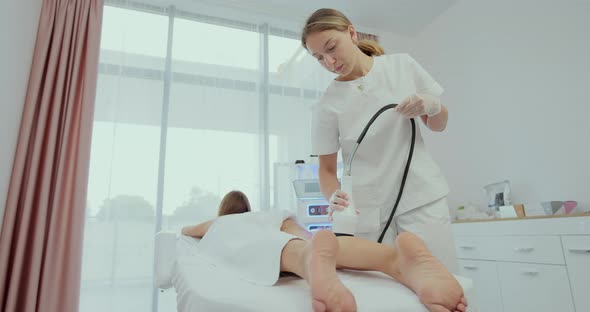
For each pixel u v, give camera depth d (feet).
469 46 8.86
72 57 6.93
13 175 6.05
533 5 7.44
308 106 9.02
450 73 9.39
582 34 6.55
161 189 7.48
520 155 7.45
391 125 3.53
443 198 3.49
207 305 2.03
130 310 6.81
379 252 2.44
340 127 3.72
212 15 8.85
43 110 6.48
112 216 7.03
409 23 10.12
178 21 8.54
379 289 2.12
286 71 9.15
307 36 3.31
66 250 6.19
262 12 8.96
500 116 7.95
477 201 8.34
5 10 5.09
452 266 3.31
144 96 7.81
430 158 3.65
